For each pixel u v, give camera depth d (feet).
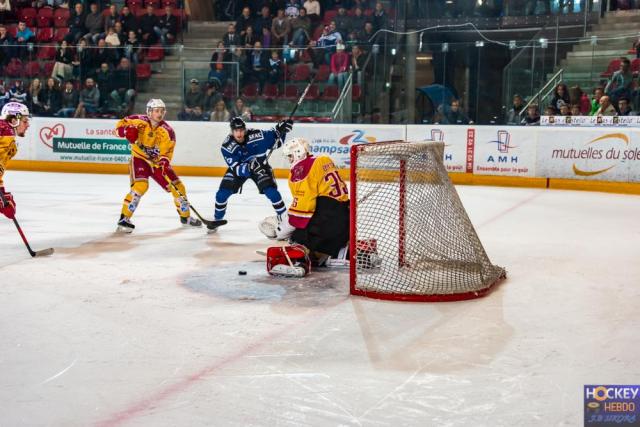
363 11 46.14
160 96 44.39
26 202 30.71
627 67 36.88
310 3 48.14
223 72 43.24
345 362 10.92
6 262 18.13
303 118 43.01
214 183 39.65
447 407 9.27
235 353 11.31
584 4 42.32
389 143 16.31
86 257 18.88
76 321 13.01
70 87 44.83
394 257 16.51
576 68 38.73
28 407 9.27
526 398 9.55
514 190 36.83
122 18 48.60
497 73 40.22
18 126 18.49
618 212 28.76
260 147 21.97
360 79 41.91
